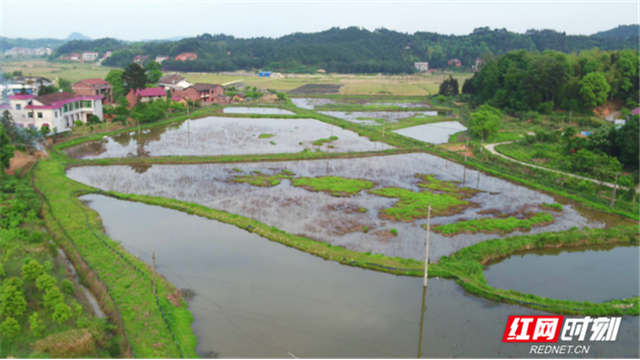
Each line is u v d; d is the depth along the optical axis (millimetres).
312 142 82625
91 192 54688
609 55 118438
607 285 37250
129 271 35750
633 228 46969
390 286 35750
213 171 64500
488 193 57875
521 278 38000
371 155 75125
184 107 112688
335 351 28047
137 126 93625
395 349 28391
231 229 45594
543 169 65688
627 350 28891
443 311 32625
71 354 26078
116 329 28938
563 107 111062
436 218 49000
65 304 30359
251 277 36469
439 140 87188
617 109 112938
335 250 40562
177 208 50312
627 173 65750
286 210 50281
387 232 45125
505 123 104625
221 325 30391
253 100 134500
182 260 38938
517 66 126188
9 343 27266
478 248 41250
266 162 69688
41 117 82500
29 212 46688
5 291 29016
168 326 29250
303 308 32469
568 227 48031
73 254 38688
